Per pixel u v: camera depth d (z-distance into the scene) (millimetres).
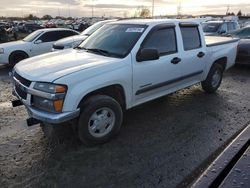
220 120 4559
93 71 3480
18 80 3725
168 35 4617
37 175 3002
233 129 4195
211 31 12641
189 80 5246
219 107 5219
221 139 3844
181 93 6137
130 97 4039
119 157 3357
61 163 3234
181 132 4078
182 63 4828
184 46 4926
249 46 8508
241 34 10555
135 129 4180
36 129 4199
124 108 4070
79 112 3367
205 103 5445
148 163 3221
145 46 4180
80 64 3662
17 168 3135
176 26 4793
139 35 4195
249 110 5066
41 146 3648
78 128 3488
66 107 3250
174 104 5363
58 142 3752
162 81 4512
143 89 4207
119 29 4590
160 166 3158
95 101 3490
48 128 4184
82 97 3355
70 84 3250
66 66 3615
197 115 4785
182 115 4773
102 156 3383
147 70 4160
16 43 10453
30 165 3195
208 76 5816
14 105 3916
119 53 4035
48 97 3225
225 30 12320
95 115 3566
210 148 3580
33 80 3391
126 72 3844
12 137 3932
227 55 6188
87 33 9500
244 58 8625
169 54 4578
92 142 3600
